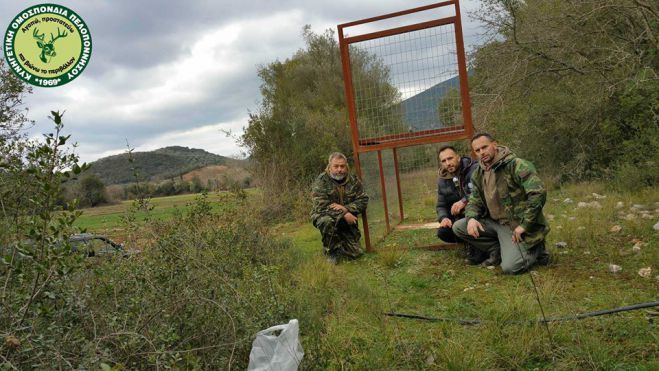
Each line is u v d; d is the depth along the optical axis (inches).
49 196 99.7
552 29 402.3
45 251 98.9
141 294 126.5
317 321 148.6
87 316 109.4
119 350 105.1
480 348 133.7
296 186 552.1
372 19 277.4
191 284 134.1
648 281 175.3
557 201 374.3
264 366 107.5
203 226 230.2
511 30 422.0
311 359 118.4
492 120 436.5
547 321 139.2
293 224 457.1
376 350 132.9
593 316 145.9
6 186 119.5
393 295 195.3
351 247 269.6
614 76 374.3
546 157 462.9
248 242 245.3
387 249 266.2
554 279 185.5
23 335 94.8
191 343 119.9
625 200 319.6
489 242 223.8
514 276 203.8
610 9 366.6
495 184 212.1
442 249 268.5
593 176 431.8
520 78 416.5
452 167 246.1
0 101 272.7
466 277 213.0
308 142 600.7
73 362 100.3
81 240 141.6
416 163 422.3
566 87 427.8
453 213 245.4
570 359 121.9
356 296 183.8
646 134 356.5
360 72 286.4
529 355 129.0
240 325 119.9
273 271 165.8
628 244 224.8
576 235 243.6
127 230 187.2
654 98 331.6
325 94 995.9
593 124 414.0
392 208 397.4
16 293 101.9
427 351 135.2
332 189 272.4
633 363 118.6
